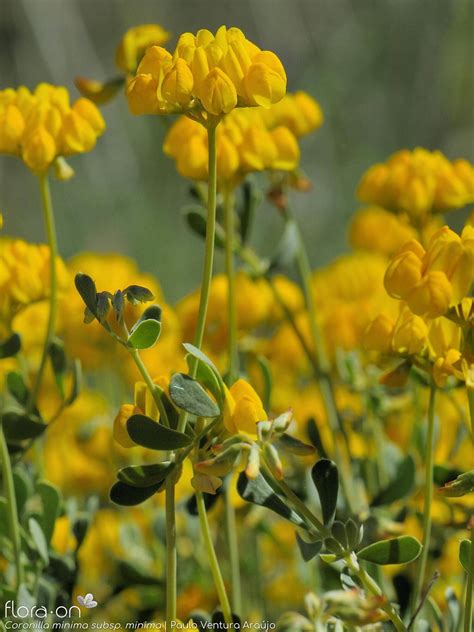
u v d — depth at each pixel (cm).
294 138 42
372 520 40
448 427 45
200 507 36
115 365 46
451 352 36
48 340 40
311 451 35
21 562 40
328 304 48
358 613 35
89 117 39
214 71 35
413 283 35
